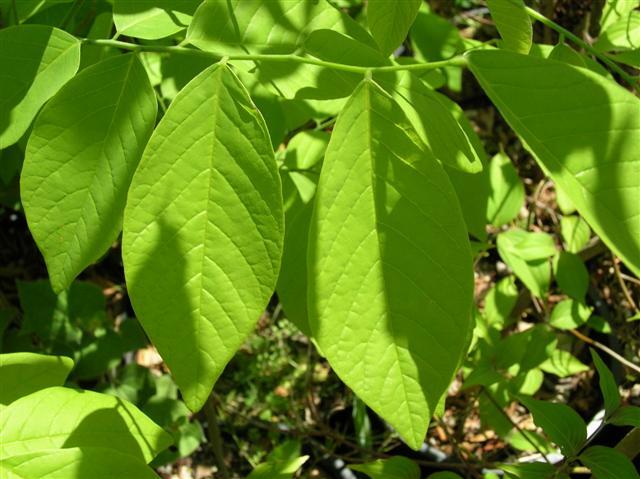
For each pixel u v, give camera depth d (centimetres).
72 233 30
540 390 84
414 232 26
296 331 91
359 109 26
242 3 31
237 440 82
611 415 44
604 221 24
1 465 28
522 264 66
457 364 26
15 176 70
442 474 45
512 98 25
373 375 26
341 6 54
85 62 41
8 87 31
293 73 31
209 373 27
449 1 108
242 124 27
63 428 32
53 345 72
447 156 28
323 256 26
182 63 46
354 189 26
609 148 24
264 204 27
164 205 27
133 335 75
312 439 82
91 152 30
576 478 70
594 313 83
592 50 33
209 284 27
